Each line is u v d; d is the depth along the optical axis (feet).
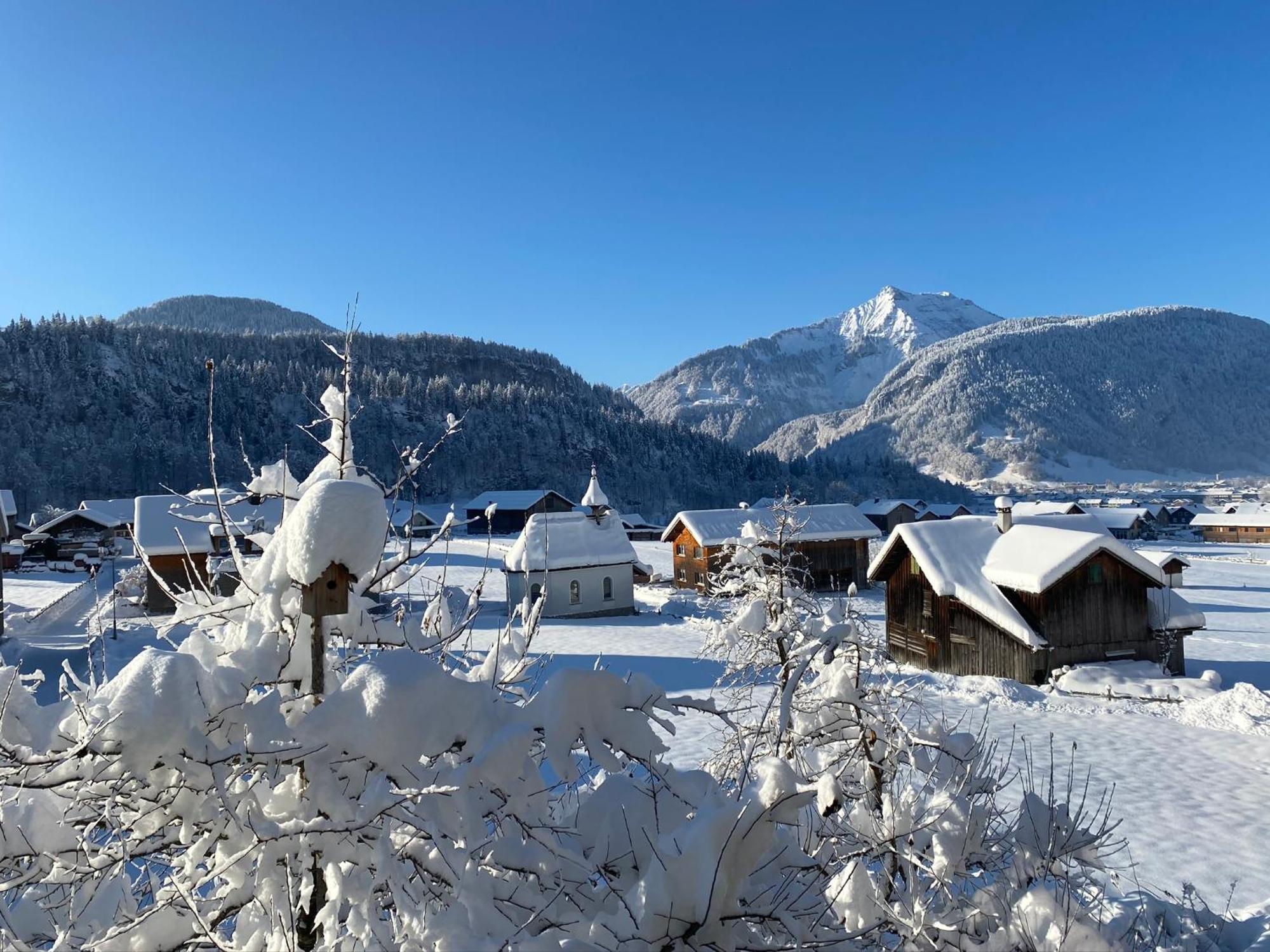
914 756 22.86
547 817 13.32
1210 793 55.88
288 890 12.10
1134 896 31.14
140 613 125.08
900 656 110.01
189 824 11.98
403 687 12.37
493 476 558.97
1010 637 93.09
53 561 241.35
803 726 23.71
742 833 12.78
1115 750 67.00
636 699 14.66
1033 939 17.25
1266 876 42.96
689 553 192.54
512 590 155.12
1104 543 91.15
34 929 13.43
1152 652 94.32
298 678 14.21
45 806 13.43
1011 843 20.79
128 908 13.74
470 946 11.12
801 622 34.22
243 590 15.12
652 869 12.75
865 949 16.02
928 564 99.40
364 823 11.53
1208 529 359.46
